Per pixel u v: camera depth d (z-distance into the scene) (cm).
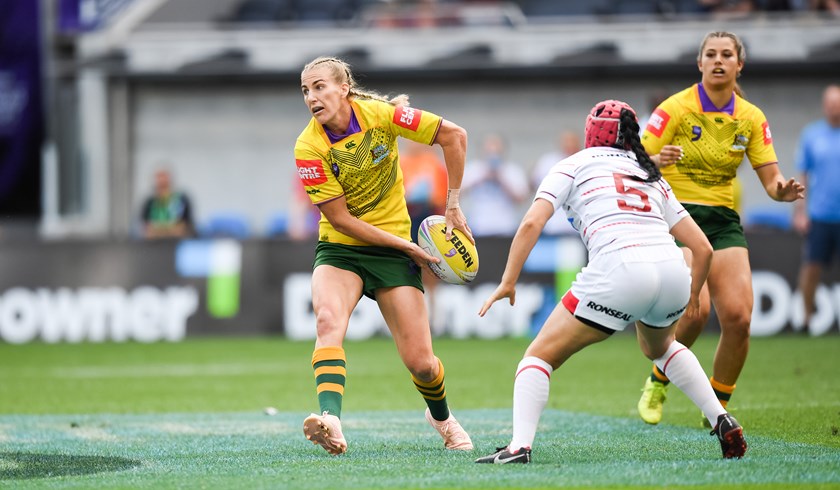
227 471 1833
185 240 5647
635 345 5041
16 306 5653
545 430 2375
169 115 7169
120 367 4303
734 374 2341
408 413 2819
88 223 7069
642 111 6900
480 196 5972
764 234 5303
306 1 7325
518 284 5459
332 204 2008
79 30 6994
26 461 1995
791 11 6681
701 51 2392
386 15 6938
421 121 2028
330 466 1869
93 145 7044
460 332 5456
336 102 1977
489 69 6794
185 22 7231
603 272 1795
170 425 2589
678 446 2088
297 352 4850
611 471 1747
